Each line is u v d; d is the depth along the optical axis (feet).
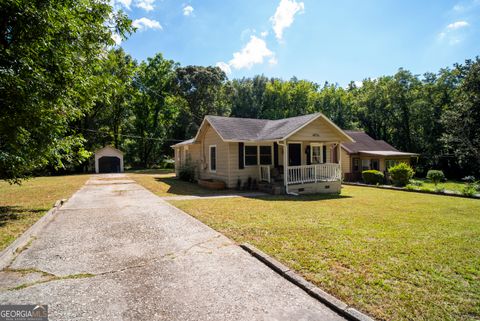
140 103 119.55
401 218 22.71
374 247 14.85
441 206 29.63
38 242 16.07
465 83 64.49
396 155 70.85
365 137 87.25
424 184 62.59
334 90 143.54
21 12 16.47
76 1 20.81
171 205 28.50
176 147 73.26
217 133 46.21
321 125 44.86
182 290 10.25
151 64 121.39
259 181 45.14
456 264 12.57
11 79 16.06
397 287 10.30
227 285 10.66
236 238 16.63
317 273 11.48
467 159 64.90
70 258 13.50
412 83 104.12
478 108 60.54
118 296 9.80
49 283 10.81
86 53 23.27
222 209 26.27
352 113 132.36
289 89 140.67
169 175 79.51
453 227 19.65
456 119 63.36
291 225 19.81
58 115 21.27
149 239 16.62
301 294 9.98
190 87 122.93
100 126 113.19
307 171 43.21
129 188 45.68
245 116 144.97
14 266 12.50
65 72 20.10
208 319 8.38
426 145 98.53
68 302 9.38
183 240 16.39
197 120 128.06
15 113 17.97
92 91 24.27
